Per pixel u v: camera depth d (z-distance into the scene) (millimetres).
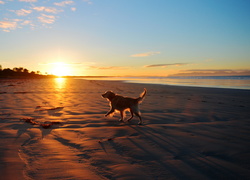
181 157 4051
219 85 34188
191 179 3154
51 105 10695
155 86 31875
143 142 4988
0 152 3992
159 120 7734
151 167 3555
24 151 4109
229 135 5695
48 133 5520
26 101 11969
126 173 3291
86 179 3047
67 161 3701
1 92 16766
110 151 4312
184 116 8492
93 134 5586
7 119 7062
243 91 22188
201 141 5121
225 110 10078
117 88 26422
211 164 3729
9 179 2941
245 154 4250
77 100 13023
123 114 7707
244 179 3180
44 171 3258
